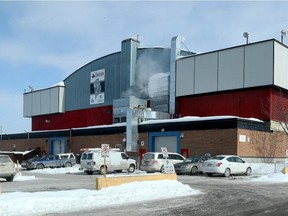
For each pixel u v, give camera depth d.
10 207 11.06
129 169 32.75
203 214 11.09
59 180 24.39
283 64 38.28
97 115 54.75
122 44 51.91
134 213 11.12
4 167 22.94
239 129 33.03
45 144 56.78
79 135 50.66
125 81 51.00
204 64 42.19
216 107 41.38
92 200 13.02
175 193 15.97
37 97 65.56
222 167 27.14
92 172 31.95
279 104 38.06
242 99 39.38
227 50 40.34
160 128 39.28
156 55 48.75
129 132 41.41
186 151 36.47
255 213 11.34
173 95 44.66
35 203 11.76
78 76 59.19
